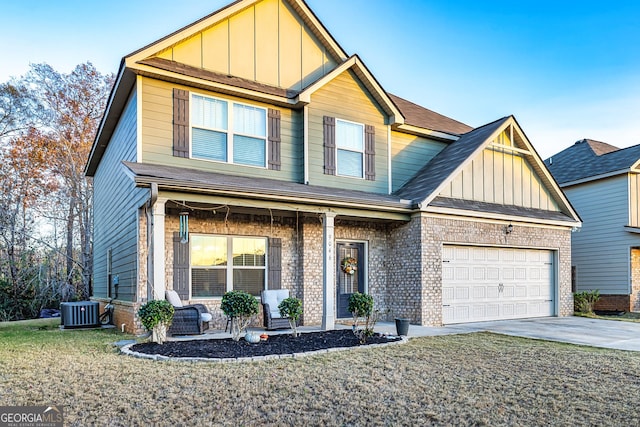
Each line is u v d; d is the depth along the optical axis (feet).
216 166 33.94
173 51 33.17
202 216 33.37
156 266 25.96
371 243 39.88
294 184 35.19
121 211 37.45
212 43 34.78
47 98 74.74
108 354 22.99
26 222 72.90
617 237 56.29
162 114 32.35
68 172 75.51
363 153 40.42
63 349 24.56
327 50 40.42
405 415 14.44
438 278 37.78
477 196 41.70
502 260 42.98
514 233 43.04
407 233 38.40
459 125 53.21
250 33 36.58
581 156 66.33
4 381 17.42
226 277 34.32
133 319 30.63
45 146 73.97
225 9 34.73
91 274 75.20
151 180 24.99
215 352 23.15
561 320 42.52
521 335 32.14
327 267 32.27
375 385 17.62
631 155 57.26
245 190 28.04
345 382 17.94
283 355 22.70
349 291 39.14
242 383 17.42
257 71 36.55
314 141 37.83
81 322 38.06
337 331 31.17
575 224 47.01
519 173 45.52
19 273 68.39
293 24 38.83
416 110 51.19
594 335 32.58
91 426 13.03
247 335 26.48
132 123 33.14
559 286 46.39
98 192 54.95
